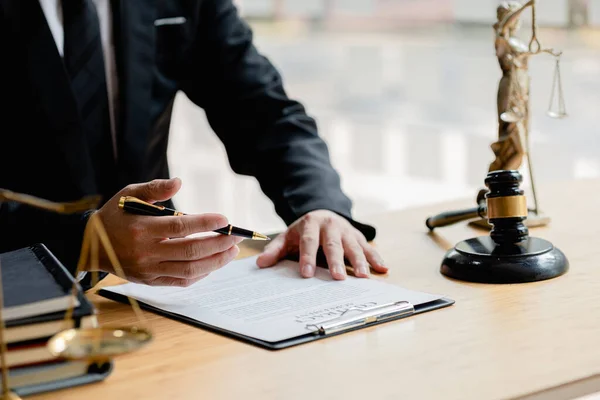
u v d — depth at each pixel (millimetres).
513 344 951
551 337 969
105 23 1714
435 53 3596
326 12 3609
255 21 3582
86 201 802
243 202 3920
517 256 1221
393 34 3600
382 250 1444
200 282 1264
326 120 3762
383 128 3754
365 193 3836
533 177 1571
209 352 964
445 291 1183
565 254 1348
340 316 1045
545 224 1557
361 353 940
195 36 1812
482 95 3598
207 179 3908
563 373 863
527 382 843
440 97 3652
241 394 837
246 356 945
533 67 3375
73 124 1604
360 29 3613
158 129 1789
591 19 3256
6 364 843
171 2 1770
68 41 1628
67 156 1605
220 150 3883
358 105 3750
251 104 1770
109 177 1703
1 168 1592
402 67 3652
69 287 908
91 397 838
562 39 3305
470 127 3643
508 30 1445
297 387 851
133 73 1691
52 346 783
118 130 1710
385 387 842
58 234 1250
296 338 991
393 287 1180
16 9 1548
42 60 1566
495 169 1499
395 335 997
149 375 897
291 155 1651
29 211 1280
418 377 866
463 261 1244
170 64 1802
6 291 902
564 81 3365
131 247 1170
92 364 883
